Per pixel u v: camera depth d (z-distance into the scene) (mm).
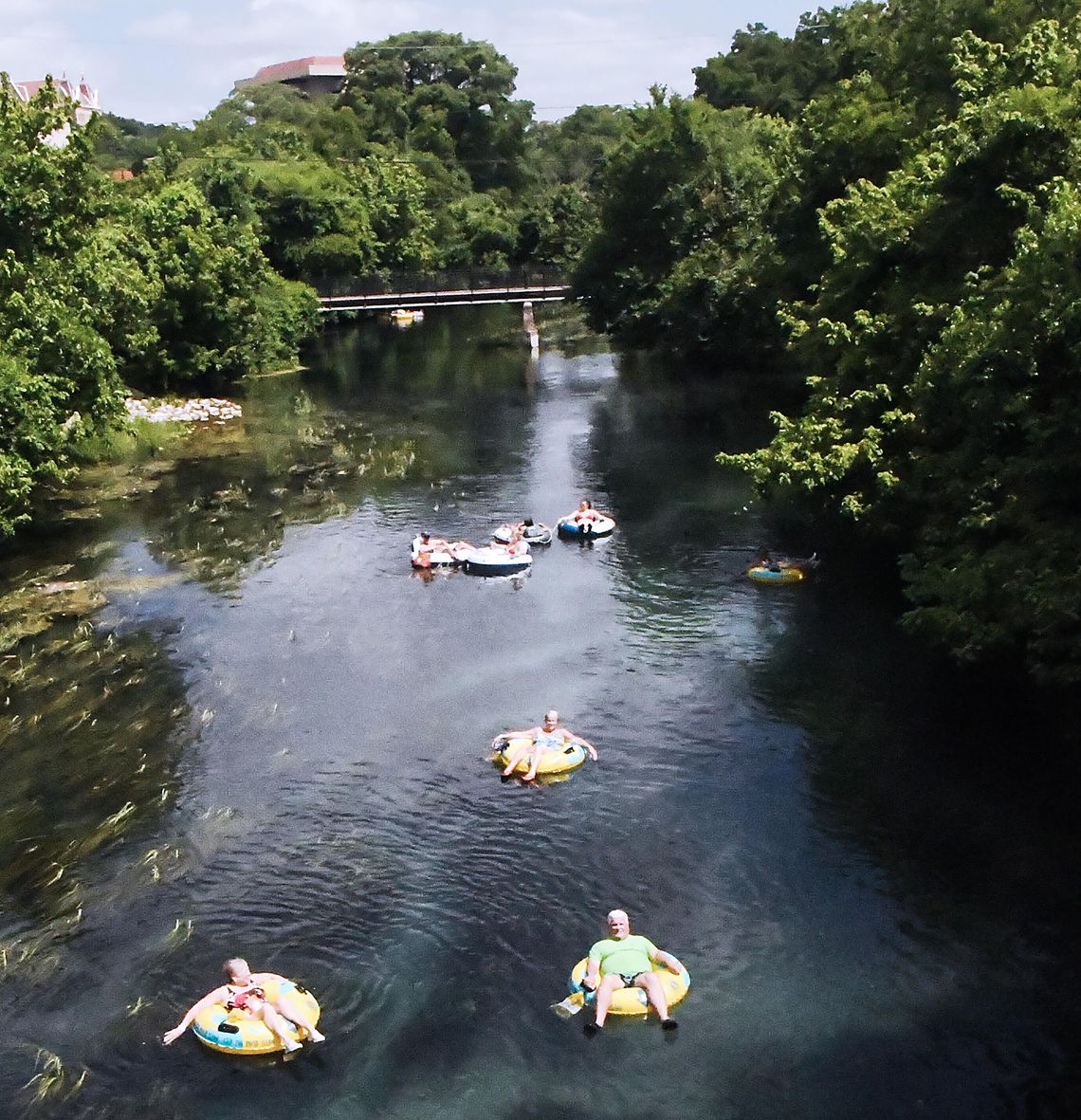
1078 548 19000
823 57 84750
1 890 18469
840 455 25172
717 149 63656
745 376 60188
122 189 76125
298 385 67750
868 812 19828
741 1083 14094
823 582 30844
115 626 29156
